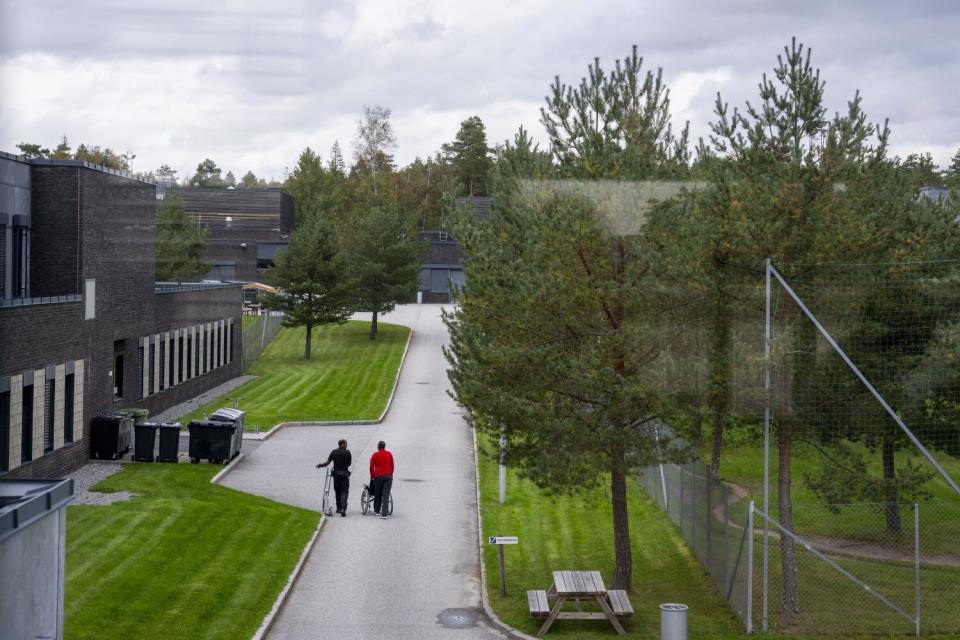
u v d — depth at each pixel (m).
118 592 16.14
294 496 25.22
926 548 19.64
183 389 41.50
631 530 22.03
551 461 16.38
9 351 22.52
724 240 16.28
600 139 16.80
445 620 16.08
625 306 16.56
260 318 62.12
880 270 16.95
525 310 16.83
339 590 17.52
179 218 64.94
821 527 21.09
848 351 16.97
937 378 17.39
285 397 43.94
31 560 11.43
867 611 16.14
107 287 30.44
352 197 117.69
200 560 18.42
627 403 16.31
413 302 83.81
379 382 48.72
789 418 16.62
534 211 16.78
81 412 27.39
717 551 17.58
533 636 15.25
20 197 27.94
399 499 25.36
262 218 80.38
